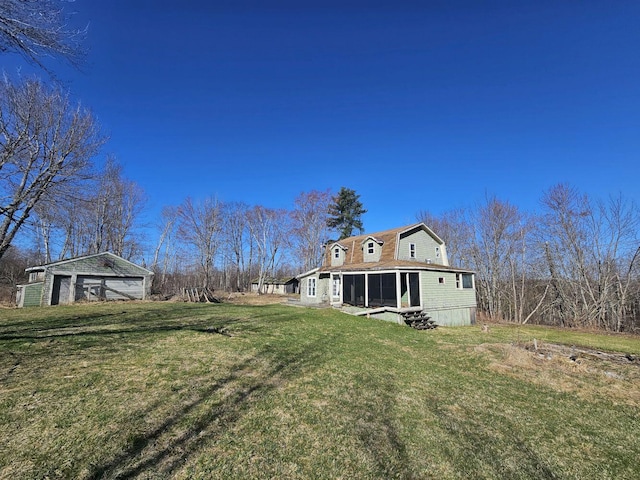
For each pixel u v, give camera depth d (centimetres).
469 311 1983
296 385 561
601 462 379
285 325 1127
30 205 1234
